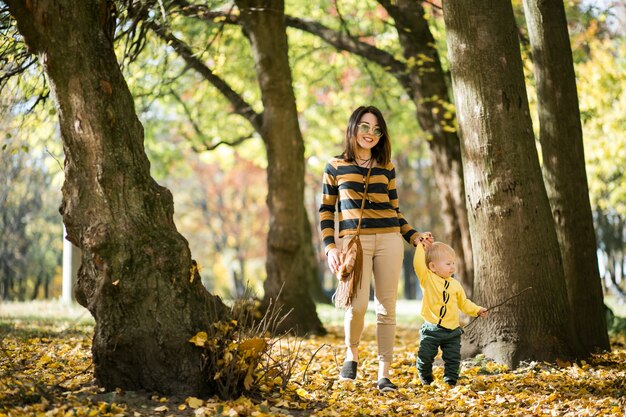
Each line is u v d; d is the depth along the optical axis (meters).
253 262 44.53
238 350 4.66
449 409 4.90
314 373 6.17
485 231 6.88
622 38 15.74
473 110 6.84
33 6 4.75
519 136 6.77
